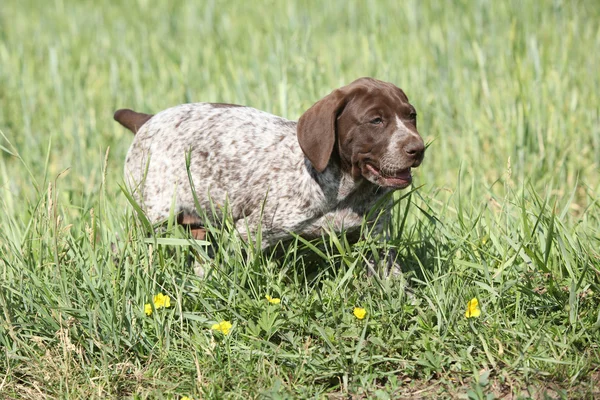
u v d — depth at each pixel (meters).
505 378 6.48
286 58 13.09
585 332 6.93
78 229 8.86
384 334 6.96
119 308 7.16
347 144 7.64
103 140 13.00
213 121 8.78
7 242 8.41
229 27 18.58
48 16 24.09
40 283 7.31
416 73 13.47
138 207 7.68
